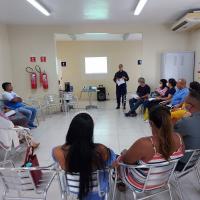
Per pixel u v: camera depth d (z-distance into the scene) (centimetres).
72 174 168
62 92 742
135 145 175
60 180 187
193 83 372
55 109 743
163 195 247
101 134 480
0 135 313
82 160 157
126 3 486
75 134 160
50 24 693
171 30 713
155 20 662
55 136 477
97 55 1054
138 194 244
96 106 833
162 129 170
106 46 1049
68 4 486
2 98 520
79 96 1077
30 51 710
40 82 723
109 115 677
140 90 686
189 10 547
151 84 739
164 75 704
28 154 237
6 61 680
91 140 164
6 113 443
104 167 167
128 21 674
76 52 1055
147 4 495
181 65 696
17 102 529
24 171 177
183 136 211
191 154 204
